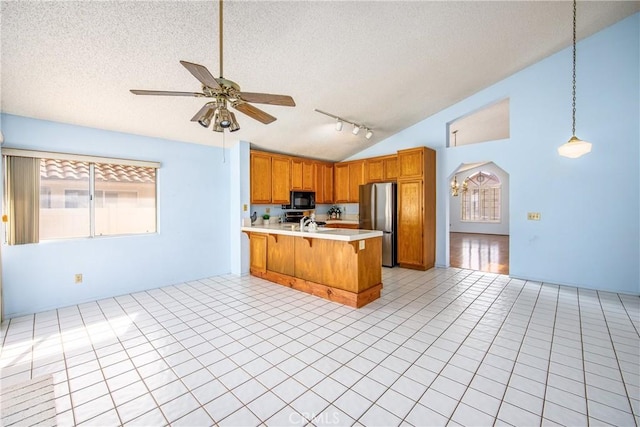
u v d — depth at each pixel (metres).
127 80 2.76
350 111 4.36
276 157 5.33
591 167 3.77
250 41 2.52
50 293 3.29
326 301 3.57
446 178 5.11
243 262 4.89
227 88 1.82
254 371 2.08
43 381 1.97
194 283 4.40
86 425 1.57
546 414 1.61
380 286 3.67
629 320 2.84
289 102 2.02
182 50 2.48
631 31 3.47
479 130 6.27
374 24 2.64
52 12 1.98
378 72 3.44
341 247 3.52
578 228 3.88
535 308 3.21
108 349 2.40
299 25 2.47
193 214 4.53
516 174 4.34
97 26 2.13
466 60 3.58
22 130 3.10
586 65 3.76
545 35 3.45
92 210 3.62
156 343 2.51
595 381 1.90
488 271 4.96
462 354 2.27
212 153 4.75
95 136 3.58
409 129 5.50
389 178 5.63
